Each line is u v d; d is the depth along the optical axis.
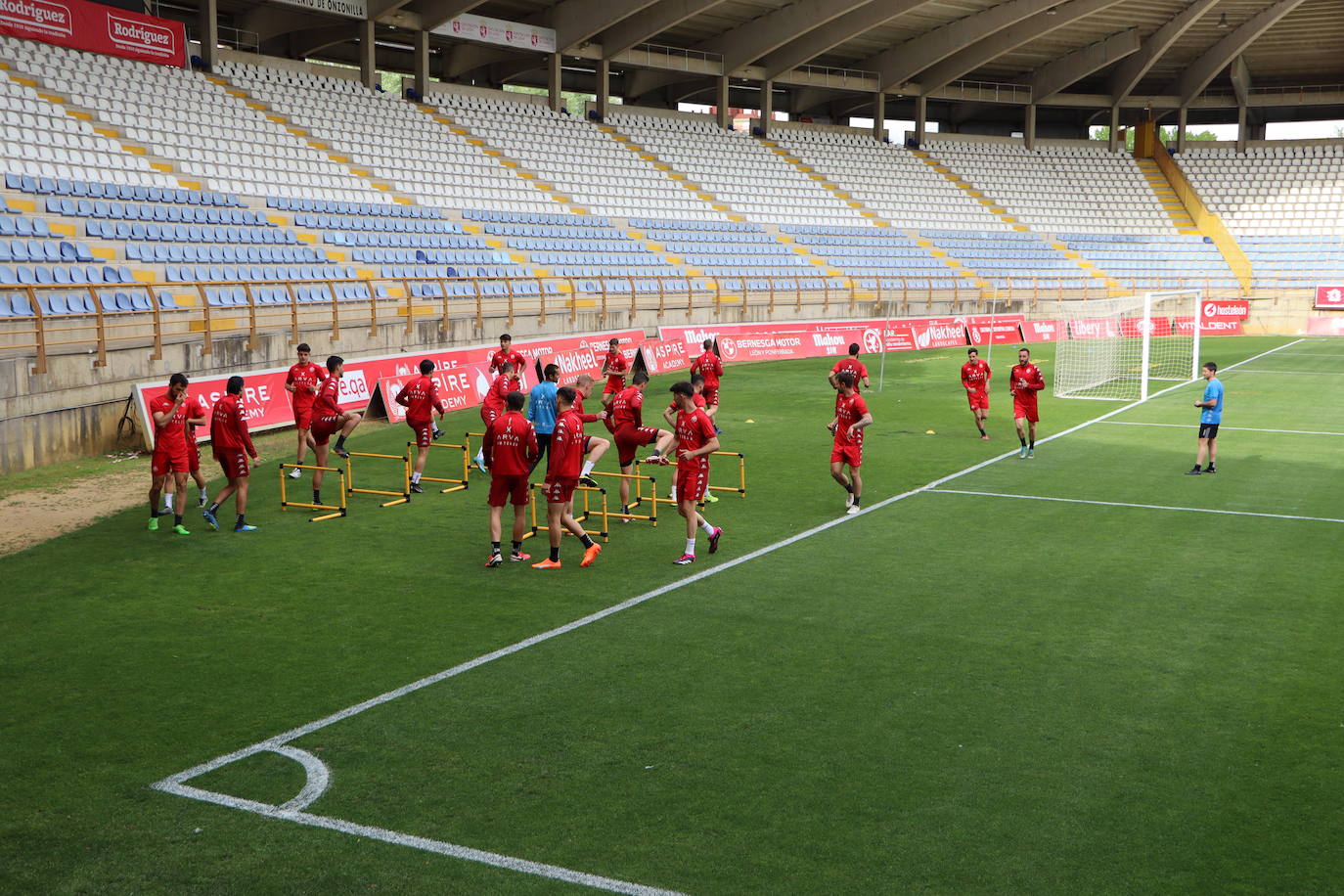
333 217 29.67
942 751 6.68
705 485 11.39
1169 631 8.97
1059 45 47.03
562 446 10.88
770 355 34.06
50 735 6.98
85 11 28.66
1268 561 11.16
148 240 24.09
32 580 10.61
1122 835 5.66
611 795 6.13
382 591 10.26
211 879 5.28
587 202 38.09
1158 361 34.81
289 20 36.59
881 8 40.50
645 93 48.41
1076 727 7.04
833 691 7.69
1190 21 42.16
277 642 8.77
